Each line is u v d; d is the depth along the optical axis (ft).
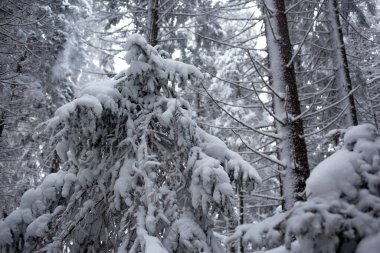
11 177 44.42
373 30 45.06
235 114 50.39
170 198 15.42
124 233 15.87
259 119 53.42
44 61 44.29
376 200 7.61
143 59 16.61
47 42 44.65
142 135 15.67
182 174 16.19
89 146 16.14
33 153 45.60
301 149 20.75
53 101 47.37
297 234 7.45
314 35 36.27
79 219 15.78
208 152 16.85
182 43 42.04
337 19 33.45
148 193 13.89
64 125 15.40
